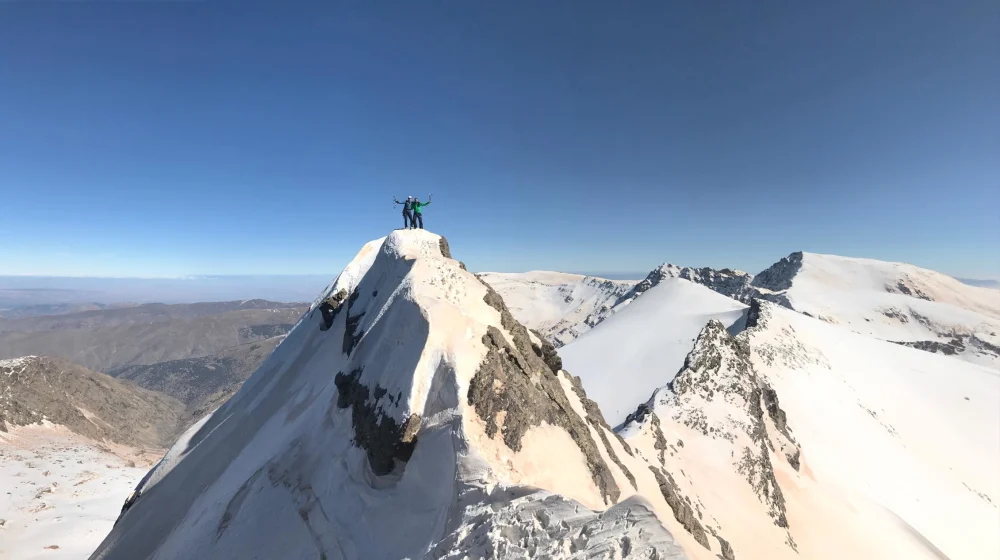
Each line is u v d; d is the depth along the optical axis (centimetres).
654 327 11988
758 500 3634
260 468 2380
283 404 3284
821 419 6009
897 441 6269
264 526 1923
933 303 18112
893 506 4953
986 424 7369
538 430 1769
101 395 12500
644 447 3331
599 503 1672
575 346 11650
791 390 6444
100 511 5706
